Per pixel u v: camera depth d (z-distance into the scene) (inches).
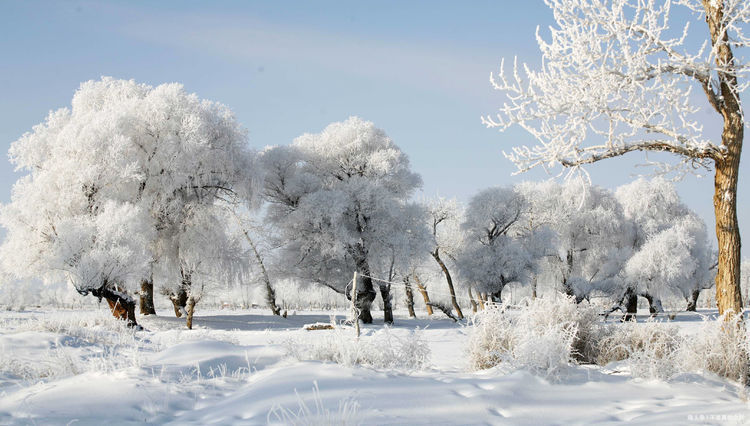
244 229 1485.0
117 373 271.9
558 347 286.0
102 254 914.7
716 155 331.0
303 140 1581.0
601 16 318.7
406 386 240.7
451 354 483.2
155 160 1142.3
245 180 1257.4
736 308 326.0
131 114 1130.0
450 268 1738.4
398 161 1537.9
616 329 377.4
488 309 352.8
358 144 1497.3
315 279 1473.9
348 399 215.6
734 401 240.5
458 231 1939.0
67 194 995.3
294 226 1376.7
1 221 1001.5
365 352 327.6
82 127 1073.5
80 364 339.3
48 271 1022.4
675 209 1808.6
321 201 1327.5
